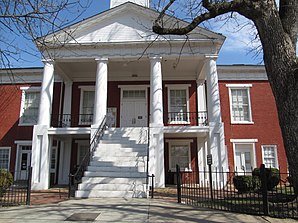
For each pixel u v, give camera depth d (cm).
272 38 794
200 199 996
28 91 2002
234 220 657
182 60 1684
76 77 1967
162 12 862
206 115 1845
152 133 1462
